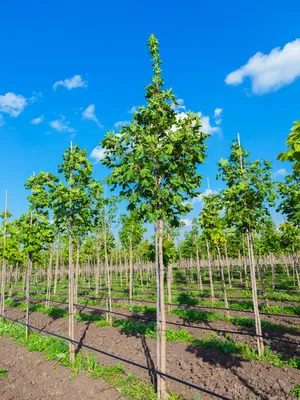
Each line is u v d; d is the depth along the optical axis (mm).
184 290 25000
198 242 24625
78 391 6660
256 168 8461
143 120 6758
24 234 11883
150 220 5707
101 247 19984
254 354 8359
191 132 5977
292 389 6133
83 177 9344
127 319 13812
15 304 21438
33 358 9117
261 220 8867
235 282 30609
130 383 6859
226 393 6418
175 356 8742
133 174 5863
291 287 23891
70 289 8914
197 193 6707
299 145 2793
